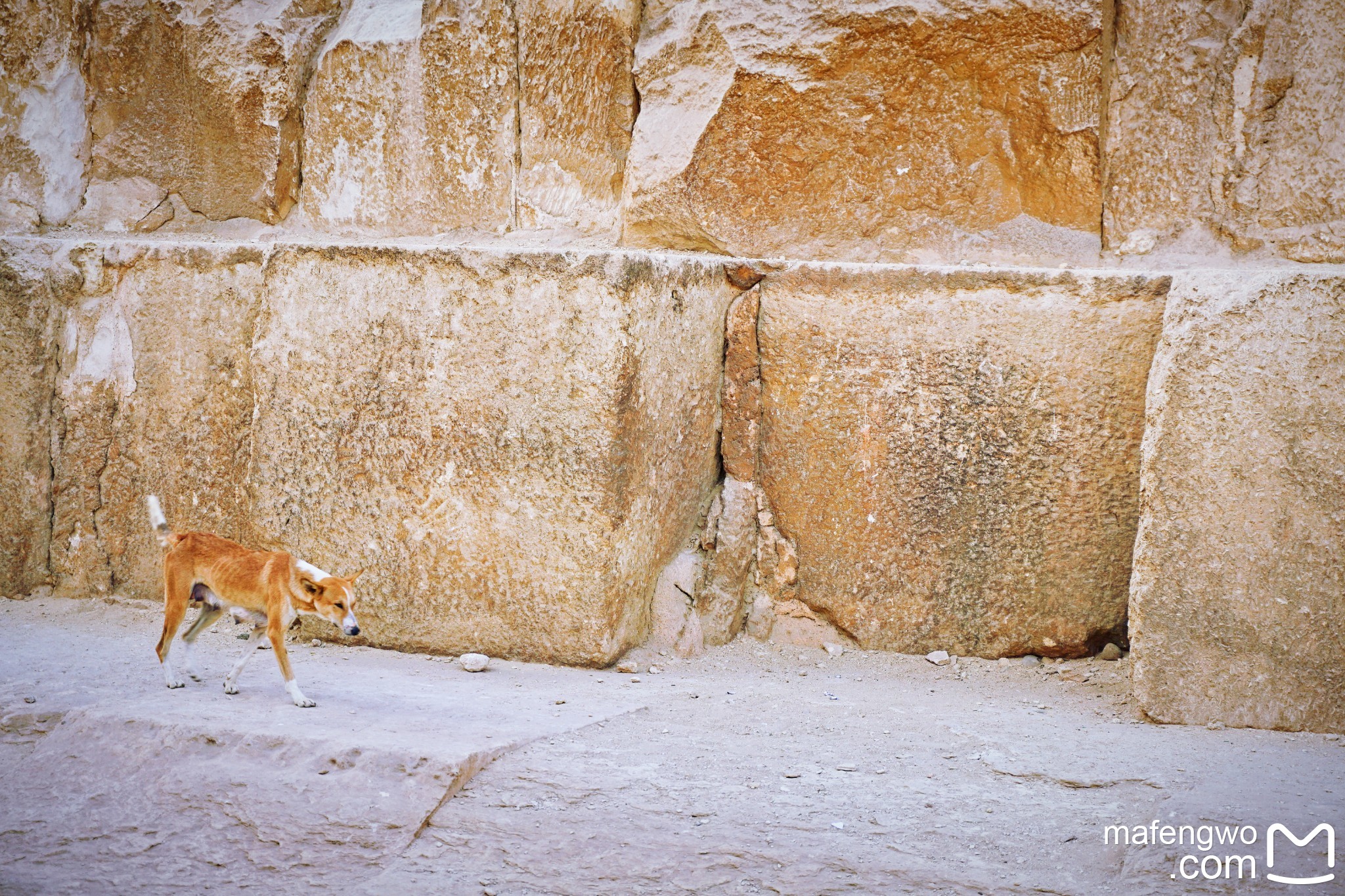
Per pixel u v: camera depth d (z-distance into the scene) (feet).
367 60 40.78
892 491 34.73
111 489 39.37
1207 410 28.86
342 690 29.50
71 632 35.91
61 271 39.19
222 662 32.55
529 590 32.73
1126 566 33.01
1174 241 34.88
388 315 33.55
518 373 32.32
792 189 37.40
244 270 37.58
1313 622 27.43
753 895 20.24
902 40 35.73
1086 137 34.91
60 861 21.49
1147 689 28.66
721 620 35.83
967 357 33.76
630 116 39.04
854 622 35.42
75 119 43.04
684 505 35.86
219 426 38.14
